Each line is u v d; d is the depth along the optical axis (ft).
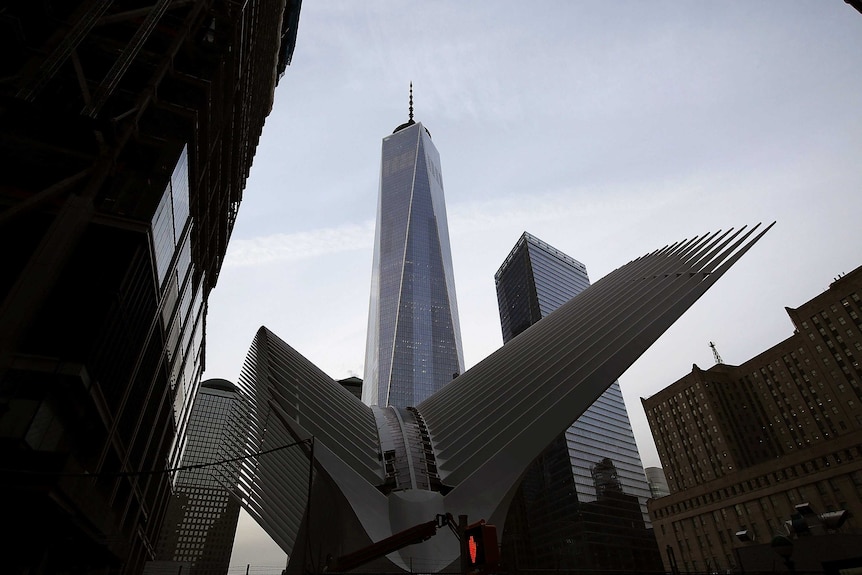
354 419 163.53
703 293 144.36
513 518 468.34
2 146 74.43
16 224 72.28
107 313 74.69
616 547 391.86
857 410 345.10
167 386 141.79
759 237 154.40
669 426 474.08
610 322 149.79
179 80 113.09
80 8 87.56
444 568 101.86
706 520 364.58
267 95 248.73
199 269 164.55
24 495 57.26
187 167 108.68
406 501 115.85
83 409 77.36
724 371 487.61
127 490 119.85
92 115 81.41
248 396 190.19
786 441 410.52
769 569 83.76
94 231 78.64
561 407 123.24
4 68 78.02
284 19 267.80
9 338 60.80
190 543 626.23
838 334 356.79
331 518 125.80
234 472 197.77
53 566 80.23
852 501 278.26
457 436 147.02
